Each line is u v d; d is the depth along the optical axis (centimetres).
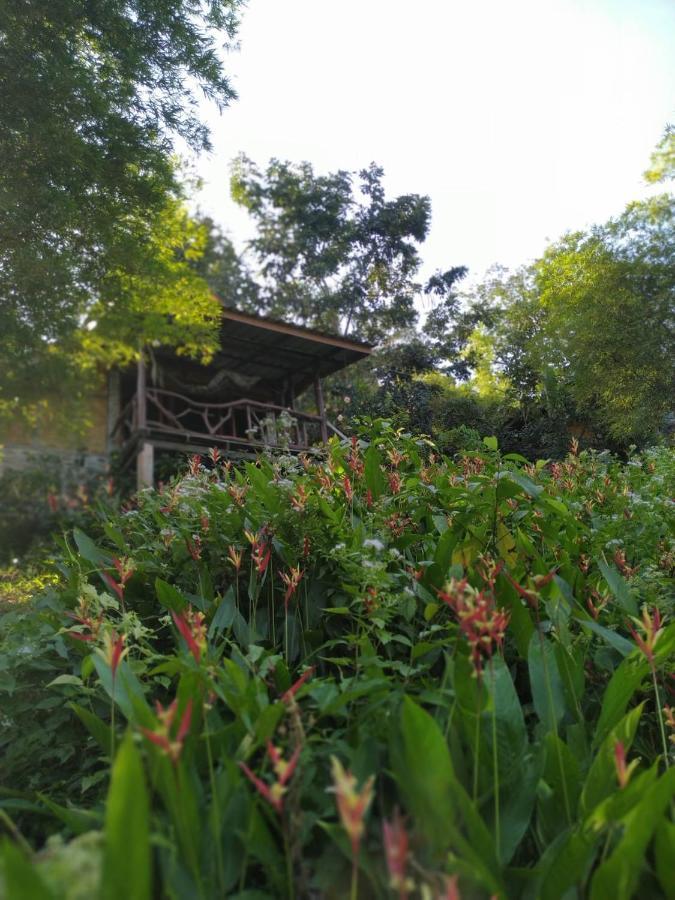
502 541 245
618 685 165
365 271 1448
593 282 1162
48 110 536
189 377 1118
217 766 155
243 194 1686
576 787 146
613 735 145
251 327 946
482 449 315
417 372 962
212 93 595
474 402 681
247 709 155
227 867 128
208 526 249
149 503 293
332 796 144
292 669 219
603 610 217
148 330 809
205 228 944
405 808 135
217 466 322
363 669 190
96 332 788
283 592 239
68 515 862
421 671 190
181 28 569
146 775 138
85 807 187
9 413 905
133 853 91
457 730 152
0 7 517
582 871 124
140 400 920
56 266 599
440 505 274
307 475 282
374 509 257
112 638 172
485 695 149
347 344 995
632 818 116
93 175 578
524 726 158
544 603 198
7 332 657
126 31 564
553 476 325
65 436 970
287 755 147
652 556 261
